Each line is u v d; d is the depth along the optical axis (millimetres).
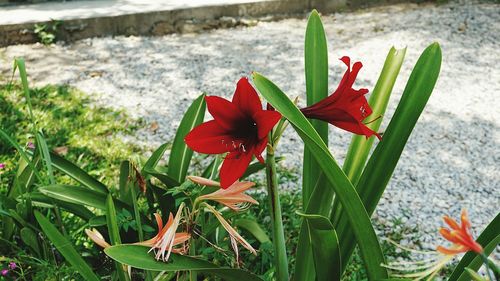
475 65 4805
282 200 2934
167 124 3902
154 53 5145
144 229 2146
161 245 1410
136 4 5863
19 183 2268
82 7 5801
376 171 1637
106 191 2330
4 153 3428
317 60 1796
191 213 1494
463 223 1080
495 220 1525
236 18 5859
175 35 5621
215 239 2256
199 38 5539
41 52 5102
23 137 3551
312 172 1793
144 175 2250
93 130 3740
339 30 5648
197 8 5688
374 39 5395
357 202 1442
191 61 4977
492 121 3982
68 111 3965
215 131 1353
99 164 3344
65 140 3580
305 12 6129
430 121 3988
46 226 1623
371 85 4512
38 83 4465
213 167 2434
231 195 1472
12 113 3859
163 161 3439
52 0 6074
